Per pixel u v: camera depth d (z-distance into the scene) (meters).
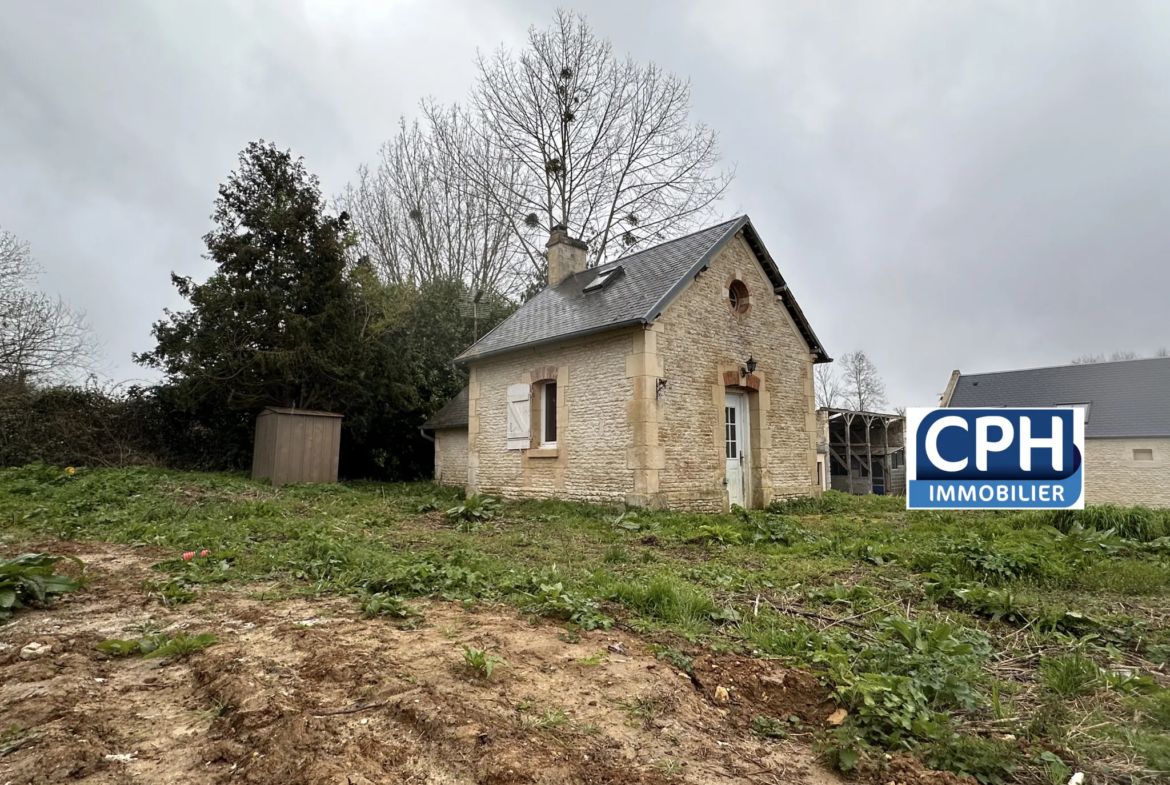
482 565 5.28
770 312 12.28
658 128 21.42
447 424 15.23
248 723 2.26
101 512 7.88
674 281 10.13
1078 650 3.51
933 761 2.26
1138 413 22.38
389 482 16.44
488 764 2.04
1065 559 5.61
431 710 2.40
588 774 2.08
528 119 21.64
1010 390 26.64
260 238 14.32
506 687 2.73
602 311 10.77
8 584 3.78
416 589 4.44
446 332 18.56
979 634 3.72
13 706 2.39
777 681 2.91
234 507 8.52
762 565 5.77
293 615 3.79
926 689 2.85
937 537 7.19
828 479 25.91
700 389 10.52
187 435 15.30
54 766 1.95
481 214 22.77
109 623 3.57
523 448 11.72
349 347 14.70
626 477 9.75
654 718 2.54
